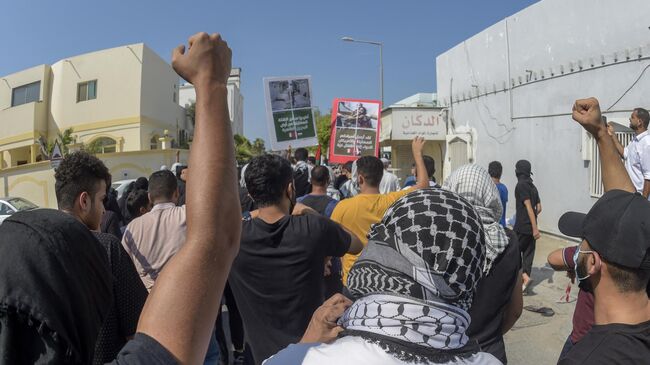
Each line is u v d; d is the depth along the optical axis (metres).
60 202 2.46
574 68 8.98
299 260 2.54
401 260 1.11
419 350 1.04
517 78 10.88
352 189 6.64
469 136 13.25
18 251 1.11
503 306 2.18
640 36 7.48
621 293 1.54
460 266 1.10
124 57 26.89
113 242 2.21
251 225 2.61
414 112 15.23
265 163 2.67
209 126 0.98
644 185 4.36
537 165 10.21
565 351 2.42
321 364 1.07
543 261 7.69
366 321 1.09
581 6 8.76
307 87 7.63
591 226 1.60
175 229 3.33
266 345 2.59
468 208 1.19
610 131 2.20
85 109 27.38
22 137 28.41
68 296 1.14
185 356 0.84
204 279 0.89
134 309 2.19
